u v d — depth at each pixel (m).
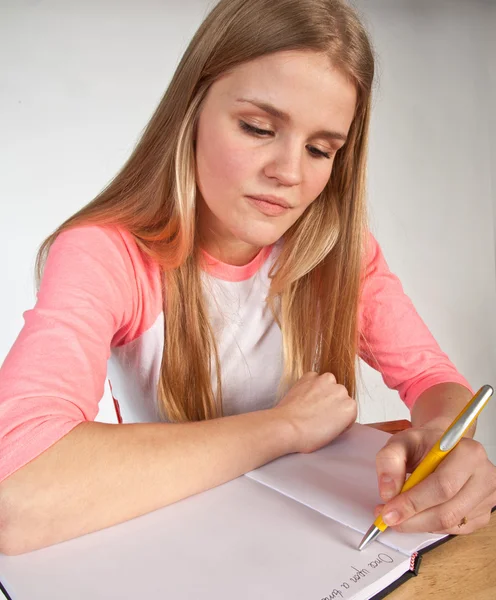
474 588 0.46
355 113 0.81
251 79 0.66
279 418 0.66
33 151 1.89
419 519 0.50
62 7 1.84
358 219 0.88
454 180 2.02
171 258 0.80
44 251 0.87
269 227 0.72
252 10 0.67
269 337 0.94
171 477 0.55
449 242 2.03
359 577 0.45
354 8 0.75
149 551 0.48
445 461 0.52
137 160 0.83
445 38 1.95
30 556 0.48
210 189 0.73
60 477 0.51
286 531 0.51
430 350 0.92
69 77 1.88
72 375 0.60
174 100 0.77
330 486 0.58
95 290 0.70
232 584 0.44
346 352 0.91
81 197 1.95
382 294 0.96
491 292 2.04
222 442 0.59
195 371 0.87
